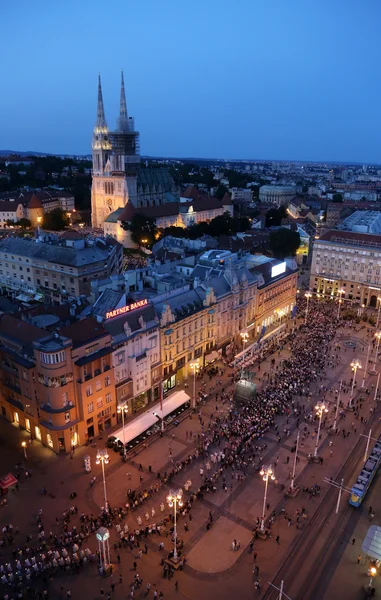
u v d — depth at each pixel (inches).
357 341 5418.3
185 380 4463.6
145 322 3885.3
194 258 5807.1
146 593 2316.7
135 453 3390.7
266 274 5772.6
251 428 3614.7
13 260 6624.0
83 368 3321.9
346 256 7062.0
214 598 2303.2
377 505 2955.2
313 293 7490.2
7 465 3216.0
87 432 3476.9
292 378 4377.5
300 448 3479.3
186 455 3378.4
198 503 2933.1
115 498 2950.3
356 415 3919.8
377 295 6815.9
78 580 2384.4
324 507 2925.7
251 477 3174.2
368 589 2338.8
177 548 2571.4
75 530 2662.4
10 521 2751.0
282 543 2640.3
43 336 3373.5
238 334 5236.2
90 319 3548.2
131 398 3818.9
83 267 5910.4
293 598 2310.5
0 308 4576.8
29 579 2370.8
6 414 3732.8
